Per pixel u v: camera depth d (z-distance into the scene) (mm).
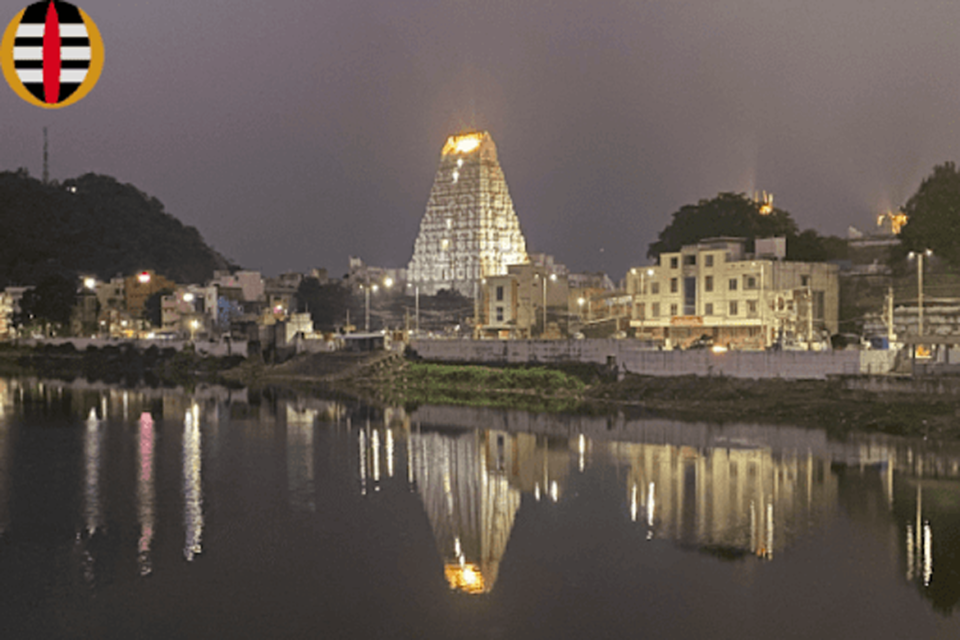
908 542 45438
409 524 50344
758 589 39281
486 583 40500
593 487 58719
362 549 45719
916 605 37281
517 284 153750
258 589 39781
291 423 92062
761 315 114688
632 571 41750
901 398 79375
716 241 123688
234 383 146500
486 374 121062
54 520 50688
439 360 135875
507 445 75875
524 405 104312
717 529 48250
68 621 36062
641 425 84875
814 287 120625
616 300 155625
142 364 182500
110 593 39188
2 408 107250
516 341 124688
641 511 52250
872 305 123312
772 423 82125
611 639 34250
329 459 70000
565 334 154000
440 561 43656
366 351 153500
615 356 109125
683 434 78688
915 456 66312
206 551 45250
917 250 120062
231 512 52906
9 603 37875
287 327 172000
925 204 119688
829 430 77875
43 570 42062
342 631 35094
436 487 59625
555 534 48031
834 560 42844
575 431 82938
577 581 40594
